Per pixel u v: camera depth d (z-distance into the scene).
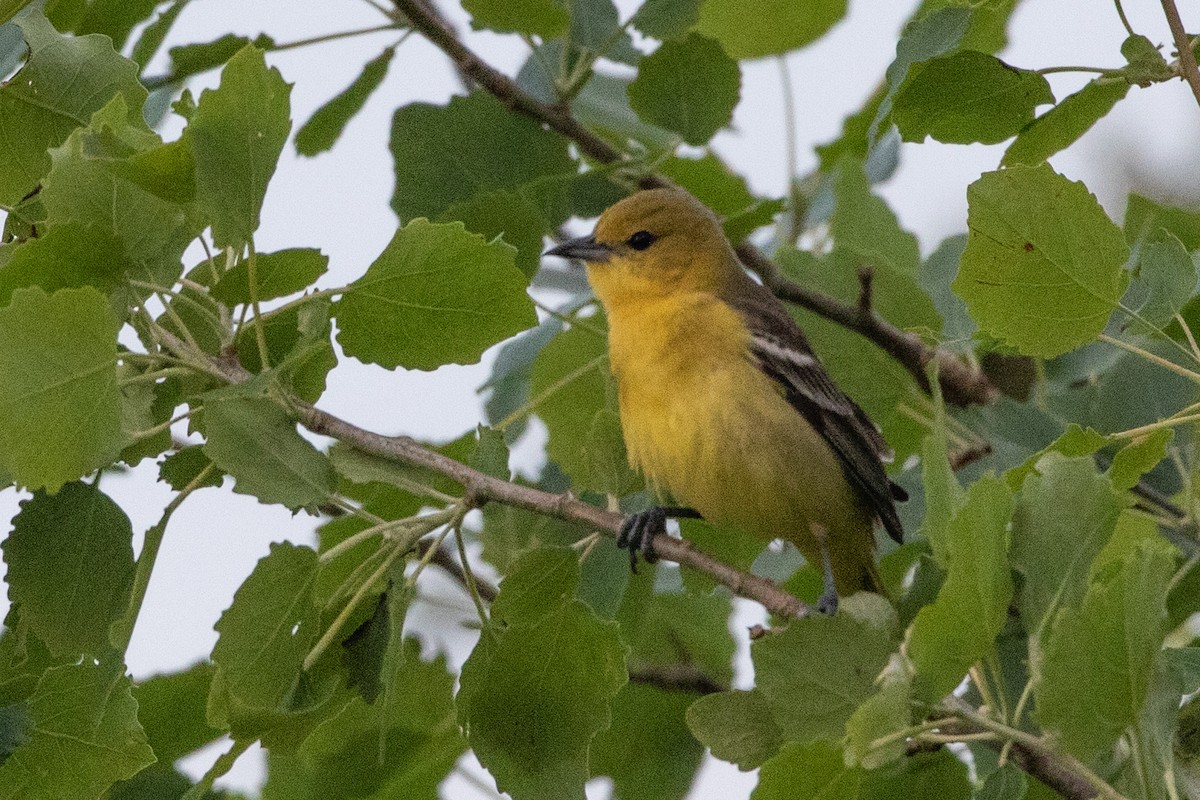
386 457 9.77
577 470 13.94
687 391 12.87
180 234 9.38
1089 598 7.87
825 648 8.20
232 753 9.37
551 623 9.84
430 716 12.73
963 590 7.82
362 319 10.05
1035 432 12.25
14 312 8.41
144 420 9.68
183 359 9.41
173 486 10.05
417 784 12.30
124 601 9.33
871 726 7.62
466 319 10.02
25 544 9.27
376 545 10.46
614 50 13.70
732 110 13.77
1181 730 9.27
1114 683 7.86
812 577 14.34
